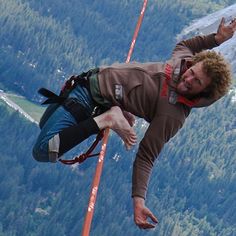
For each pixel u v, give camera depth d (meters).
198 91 17.05
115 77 17.69
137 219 16.55
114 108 17.39
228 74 16.89
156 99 17.36
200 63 16.97
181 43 18.84
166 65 17.59
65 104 17.50
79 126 17.12
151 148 17.17
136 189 16.91
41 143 17.14
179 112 17.28
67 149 17.12
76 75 18.05
